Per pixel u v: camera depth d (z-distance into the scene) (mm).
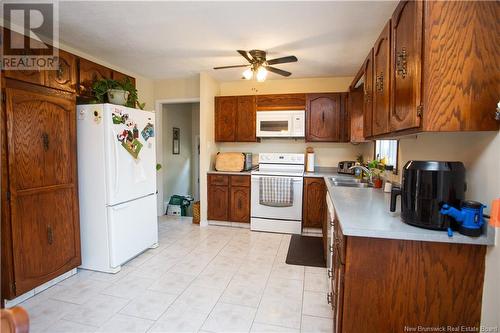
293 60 2723
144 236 2988
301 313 1991
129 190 2727
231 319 1916
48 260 2271
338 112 3861
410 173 1328
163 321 1887
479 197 1281
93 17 2221
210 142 4207
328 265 2369
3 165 1936
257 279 2488
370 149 3676
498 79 1134
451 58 1146
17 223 2021
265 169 4156
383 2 1937
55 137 2309
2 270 1981
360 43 2717
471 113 1149
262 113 4070
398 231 1247
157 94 4488
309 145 4289
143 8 2062
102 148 2490
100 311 1993
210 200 4121
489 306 1173
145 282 2416
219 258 2938
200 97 3957
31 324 1843
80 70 2584
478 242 1173
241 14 2146
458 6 1136
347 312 1338
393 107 1550
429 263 1257
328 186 2717
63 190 2402
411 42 1268
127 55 3166
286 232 3791
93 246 2596
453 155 1522
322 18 2193
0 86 1883
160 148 4684
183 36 2594
